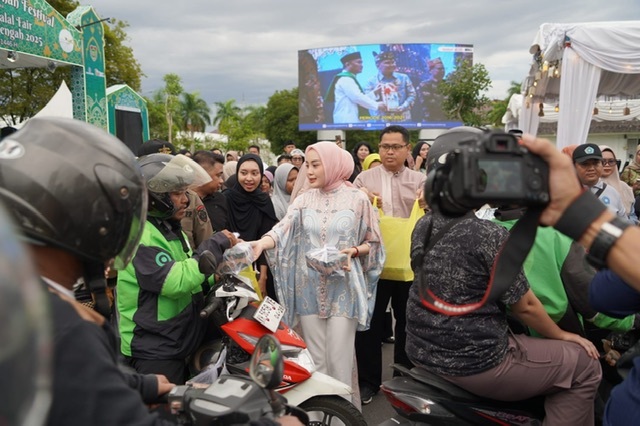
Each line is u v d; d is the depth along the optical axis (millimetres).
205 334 2988
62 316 1016
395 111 37375
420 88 37031
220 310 2732
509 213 2656
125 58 22875
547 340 2305
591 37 6566
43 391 619
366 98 37594
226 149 41438
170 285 2529
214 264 2529
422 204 3824
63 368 963
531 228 1132
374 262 3537
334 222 3406
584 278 2400
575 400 2271
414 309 2361
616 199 4430
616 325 2469
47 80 17906
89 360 987
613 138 18047
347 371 3342
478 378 2199
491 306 2191
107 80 22547
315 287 3373
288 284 3459
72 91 10852
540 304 2268
